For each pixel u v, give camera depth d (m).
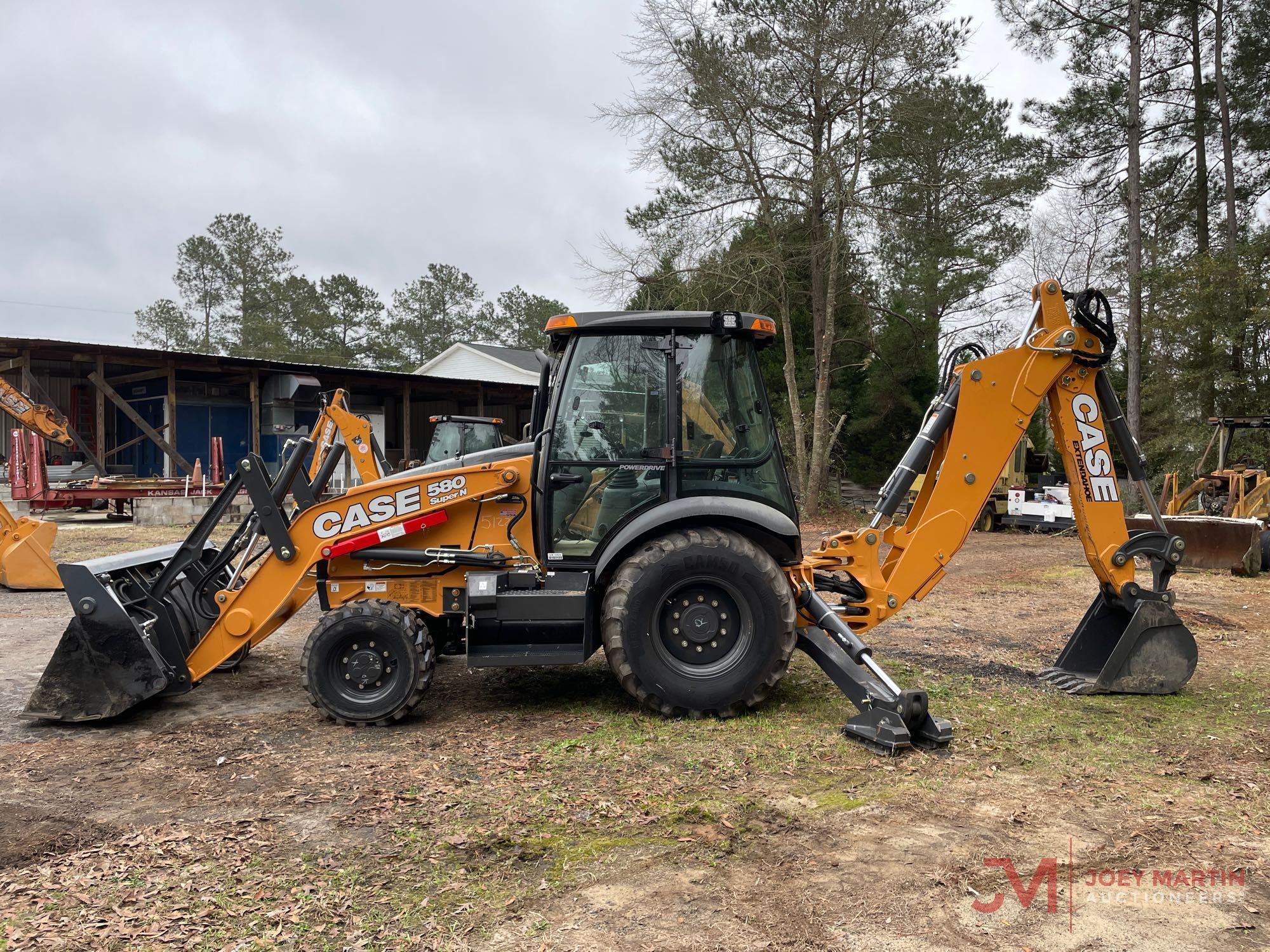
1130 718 4.94
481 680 5.73
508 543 5.02
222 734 4.61
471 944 2.60
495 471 4.98
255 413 20.86
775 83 18.42
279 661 6.33
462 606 4.98
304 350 47.09
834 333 22.55
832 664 4.69
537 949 2.57
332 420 9.22
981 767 4.13
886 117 18.17
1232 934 2.70
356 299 51.53
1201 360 19.75
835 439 21.50
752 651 4.72
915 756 4.27
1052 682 5.69
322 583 5.00
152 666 4.74
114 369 22.47
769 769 4.05
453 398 27.41
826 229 19.92
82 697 4.72
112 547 11.97
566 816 3.52
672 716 4.81
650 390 4.96
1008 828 3.46
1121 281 22.59
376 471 9.25
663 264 19.80
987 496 5.30
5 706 5.18
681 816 3.53
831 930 2.70
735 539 4.71
